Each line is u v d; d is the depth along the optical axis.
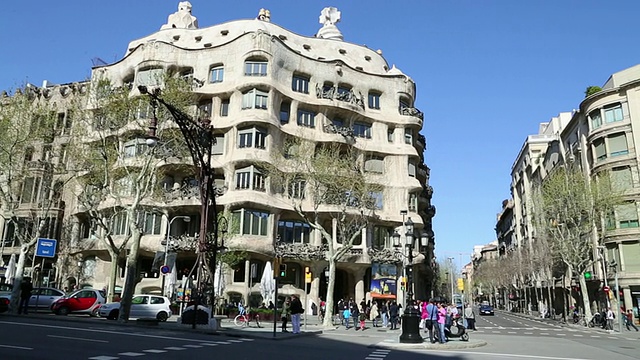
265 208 40.81
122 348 12.84
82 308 28.00
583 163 51.75
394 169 49.50
